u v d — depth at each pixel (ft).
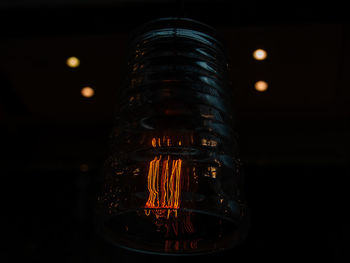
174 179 3.75
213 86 4.04
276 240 16.62
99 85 16.21
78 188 18.39
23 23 9.91
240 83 15.72
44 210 18.06
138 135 3.81
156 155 3.83
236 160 3.96
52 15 9.82
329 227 16.76
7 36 10.15
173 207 3.68
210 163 3.77
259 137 18.37
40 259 17.08
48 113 18.21
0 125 18.80
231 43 13.55
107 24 9.84
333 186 17.40
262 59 14.29
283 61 14.35
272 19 9.36
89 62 14.88
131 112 3.88
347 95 16.07
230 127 4.02
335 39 13.14
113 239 4.26
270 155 18.10
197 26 4.38
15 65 15.05
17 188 18.56
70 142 19.20
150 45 4.20
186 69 3.97
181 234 4.50
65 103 17.51
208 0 9.04
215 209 3.64
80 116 18.54
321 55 13.94
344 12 9.14
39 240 17.46
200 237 4.46
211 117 3.83
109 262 16.63
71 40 13.69
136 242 4.40
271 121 18.45
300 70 14.79
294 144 18.15
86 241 17.24
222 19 9.25
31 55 14.48
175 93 3.80
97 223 4.02
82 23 9.89
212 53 4.31
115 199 3.69
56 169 18.80
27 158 19.03
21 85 16.30
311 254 16.34
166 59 4.03
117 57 14.57
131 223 4.43
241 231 4.08
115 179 3.78
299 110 17.51
